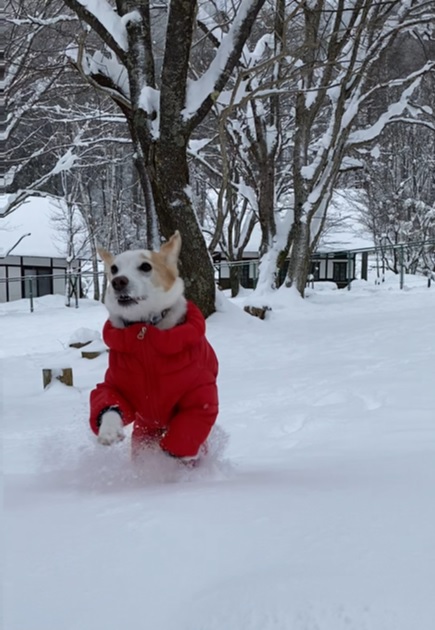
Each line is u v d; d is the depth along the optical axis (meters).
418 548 1.66
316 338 10.94
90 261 37.56
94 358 10.52
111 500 2.47
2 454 4.36
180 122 12.19
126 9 13.00
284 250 18.47
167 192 12.72
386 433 4.37
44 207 41.47
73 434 4.29
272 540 1.78
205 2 16.69
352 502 2.17
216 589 1.48
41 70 16.31
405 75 22.34
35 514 2.24
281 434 4.95
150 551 1.75
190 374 3.39
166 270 3.50
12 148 22.00
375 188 33.28
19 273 38.53
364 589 1.41
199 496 2.39
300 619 1.32
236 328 12.45
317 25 15.90
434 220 29.31
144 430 3.67
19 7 17.12
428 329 10.29
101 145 26.27
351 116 18.11
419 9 18.69
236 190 22.09
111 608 1.45
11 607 1.47
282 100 22.36
